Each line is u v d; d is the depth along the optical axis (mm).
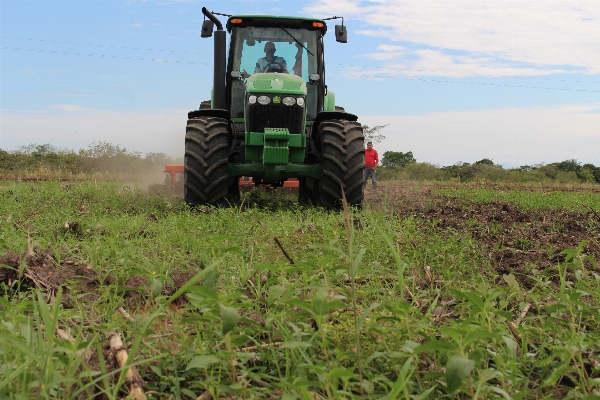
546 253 5270
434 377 2023
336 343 2230
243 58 8789
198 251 4520
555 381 2084
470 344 2287
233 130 8508
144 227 5992
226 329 1769
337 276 3561
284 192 11047
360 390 2004
